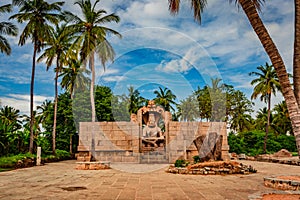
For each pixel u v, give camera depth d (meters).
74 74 24.58
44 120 30.53
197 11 7.25
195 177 9.45
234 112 34.56
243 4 5.48
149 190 6.83
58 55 23.86
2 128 18.31
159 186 7.47
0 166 12.99
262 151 29.12
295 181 6.65
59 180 8.84
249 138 31.23
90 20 19.78
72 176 9.98
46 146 22.53
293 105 5.10
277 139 31.22
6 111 35.06
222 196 6.07
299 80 5.57
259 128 35.88
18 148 19.89
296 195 5.41
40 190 6.89
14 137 19.25
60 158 22.02
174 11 6.77
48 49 23.25
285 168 13.73
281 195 5.40
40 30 19.69
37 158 16.16
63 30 22.22
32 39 20.36
